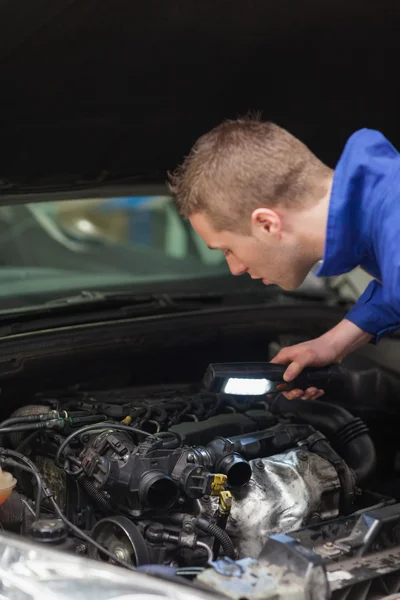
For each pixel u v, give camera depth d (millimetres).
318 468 2252
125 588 1512
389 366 2971
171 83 2551
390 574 1702
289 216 1816
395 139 3000
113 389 2678
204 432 2283
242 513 2094
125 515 2039
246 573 1567
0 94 2354
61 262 3281
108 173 2781
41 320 2723
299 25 2434
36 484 2268
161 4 2211
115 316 2826
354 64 2654
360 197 1763
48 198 2775
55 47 2260
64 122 2525
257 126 1834
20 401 2549
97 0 2127
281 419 2529
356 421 2562
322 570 1539
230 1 2270
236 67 2574
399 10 2424
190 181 1867
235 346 2936
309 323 3012
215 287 3270
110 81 2453
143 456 2031
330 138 2910
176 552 2010
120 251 3416
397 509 1810
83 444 2176
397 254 1694
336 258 1809
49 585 1537
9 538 1659
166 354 2812
